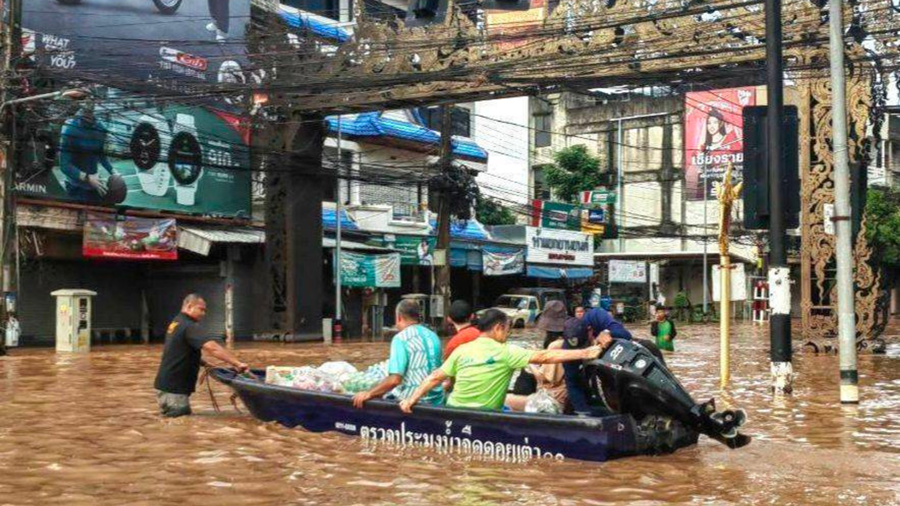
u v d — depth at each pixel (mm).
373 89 26312
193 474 7953
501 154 54312
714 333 37000
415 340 9367
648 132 55844
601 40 22344
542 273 43812
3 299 21453
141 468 8203
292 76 26906
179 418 10922
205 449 9031
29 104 22203
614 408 8711
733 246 53438
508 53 23812
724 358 15055
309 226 29562
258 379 10977
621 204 53188
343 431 9625
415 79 23453
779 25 13211
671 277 56219
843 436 10242
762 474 8023
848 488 7508
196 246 27609
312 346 27109
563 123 57906
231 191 29906
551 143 57938
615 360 8555
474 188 34000
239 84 25188
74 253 26688
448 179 33031
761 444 9578
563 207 46000
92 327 28188
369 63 25797
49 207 24531
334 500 7043
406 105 27078
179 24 28188
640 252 54844
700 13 19797
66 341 22984
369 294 34750
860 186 13492
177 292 30438
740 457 8781
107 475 7926
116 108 25859
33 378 16172
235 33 29953
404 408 8984
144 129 26984
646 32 21766
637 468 8188
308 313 29438
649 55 22016
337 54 26109
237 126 29703
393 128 37656
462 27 24641
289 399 9898
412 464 8320
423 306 33875
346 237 34312
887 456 8914
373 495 7207
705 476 7926
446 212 33594
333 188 36219
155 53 27422
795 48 21297
